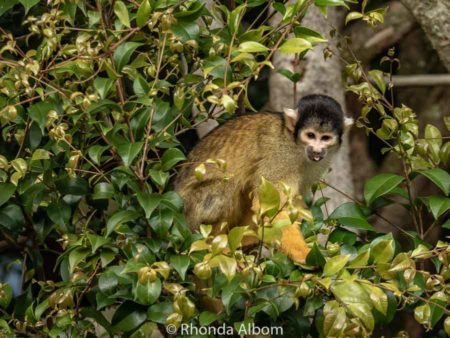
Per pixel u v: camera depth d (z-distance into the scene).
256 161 13.34
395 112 11.98
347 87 12.49
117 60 10.84
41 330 11.09
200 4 11.31
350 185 17.66
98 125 11.03
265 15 16.30
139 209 10.78
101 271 10.64
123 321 10.32
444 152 12.05
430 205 11.20
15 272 16.81
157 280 9.95
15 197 11.54
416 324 22.11
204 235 10.32
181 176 13.23
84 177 11.48
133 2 11.60
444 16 14.29
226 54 11.65
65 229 11.31
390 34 21.48
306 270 10.09
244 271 9.48
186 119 11.82
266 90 19.33
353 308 9.32
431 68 23.97
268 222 9.71
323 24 16.44
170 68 12.61
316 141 13.34
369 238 11.93
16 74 10.96
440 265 10.91
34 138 11.41
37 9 13.37
